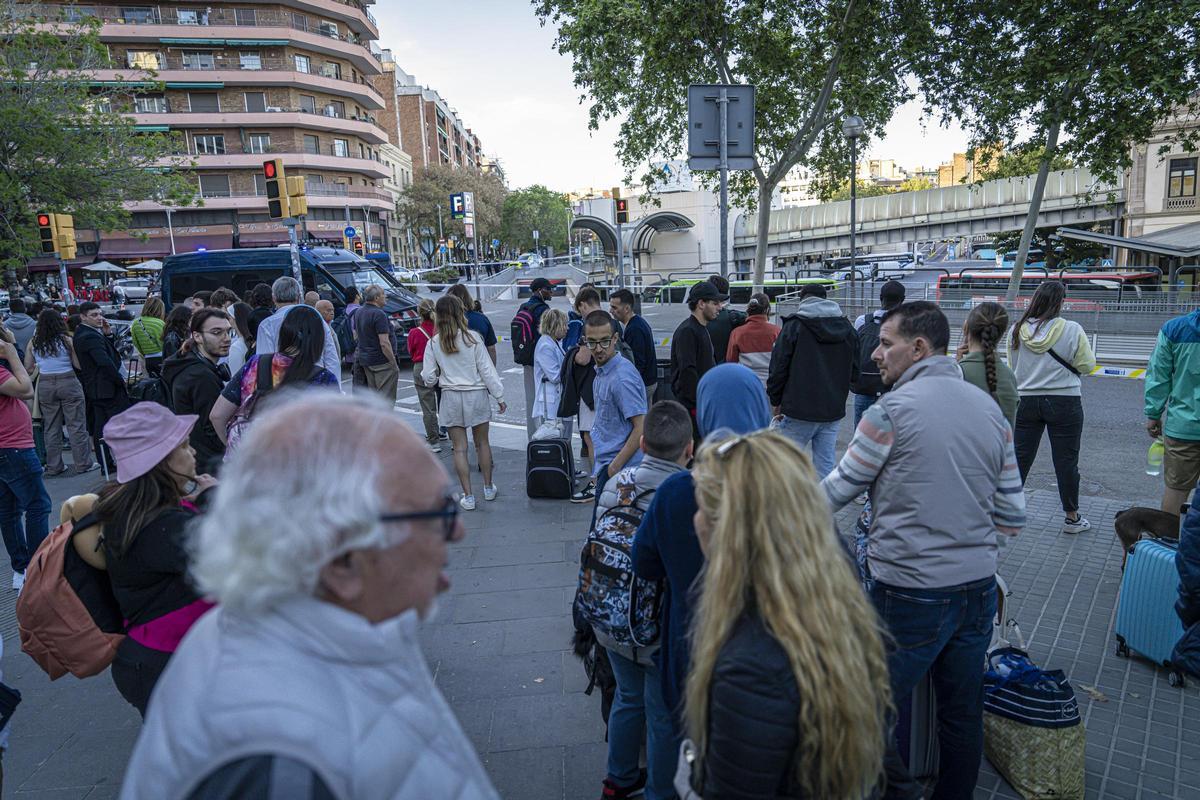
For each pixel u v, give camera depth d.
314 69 62.12
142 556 2.34
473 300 7.88
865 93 17.41
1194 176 31.84
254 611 0.89
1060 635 4.13
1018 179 38.81
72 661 2.47
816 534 1.46
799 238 49.22
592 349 4.56
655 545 2.27
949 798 2.55
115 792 3.21
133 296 36.03
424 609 1.03
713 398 3.03
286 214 11.39
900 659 2.41
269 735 0.80
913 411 2.37
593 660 3.23
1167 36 14.20
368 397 1.08
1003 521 2.55
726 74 17.25
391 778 0.85
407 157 82.62
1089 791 2.94
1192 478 4.73
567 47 18.69
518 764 3.24
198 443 4.68
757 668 1.38
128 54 56.41
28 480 5.14
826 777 1.38
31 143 27.19
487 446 6.68
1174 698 3.52
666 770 2.63
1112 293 14.88
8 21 27.66
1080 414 5.40
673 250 53.44
